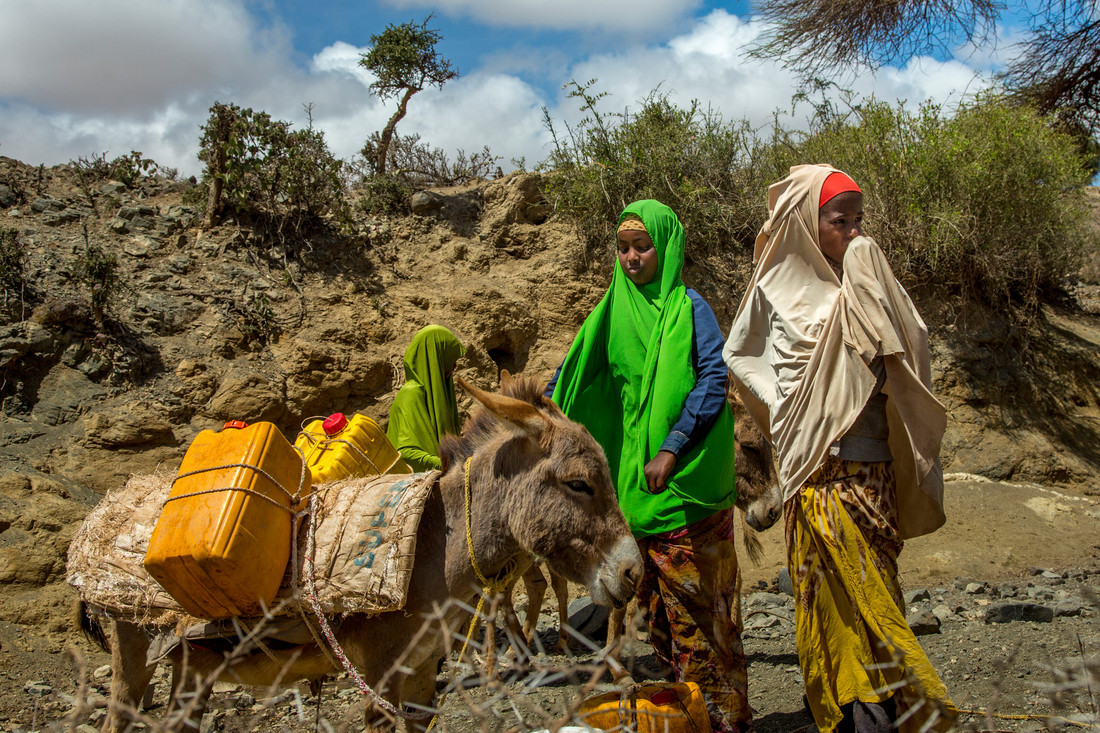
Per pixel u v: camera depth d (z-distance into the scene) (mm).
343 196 10359
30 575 5836
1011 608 6289
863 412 3492
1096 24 16531
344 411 8414
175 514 3211
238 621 3371
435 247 10117
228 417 7703
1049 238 12289
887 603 3270
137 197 9766
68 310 7504
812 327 3564
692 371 4215
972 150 11281
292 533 3416
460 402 8914
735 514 8773
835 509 3387
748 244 11234
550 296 10078
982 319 11336
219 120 9359
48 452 6871
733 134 11680
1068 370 11570
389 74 11047
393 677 3396
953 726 3078
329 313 8867
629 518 4148
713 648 3883
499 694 2369
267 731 4406
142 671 3791
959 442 10266
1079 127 17219
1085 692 3814
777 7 15930
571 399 4594
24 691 4996
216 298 8477
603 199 10492
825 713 3438
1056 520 9258
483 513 3523
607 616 6488
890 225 11055
